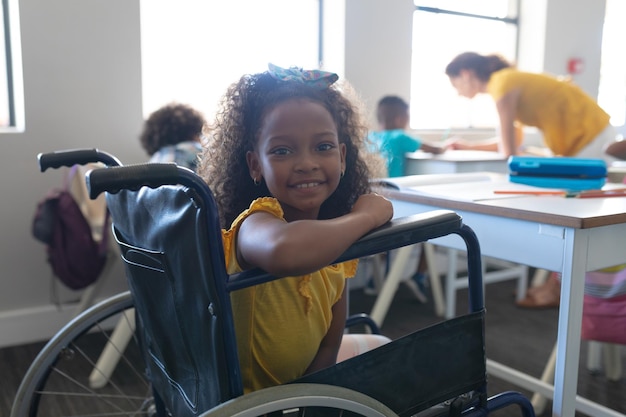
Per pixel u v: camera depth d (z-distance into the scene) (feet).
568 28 12.94
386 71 10.57
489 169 9.12
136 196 2.77
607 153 7.93
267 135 2.86
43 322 8.18
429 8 11.37
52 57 7.77
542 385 5.39
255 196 3.27
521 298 9.85
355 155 3.45
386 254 9.84
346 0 9.95
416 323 8.93
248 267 2.66
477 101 12.37
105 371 6.67
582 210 3.92
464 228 3.13
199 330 2.63
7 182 7.79
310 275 2.95
